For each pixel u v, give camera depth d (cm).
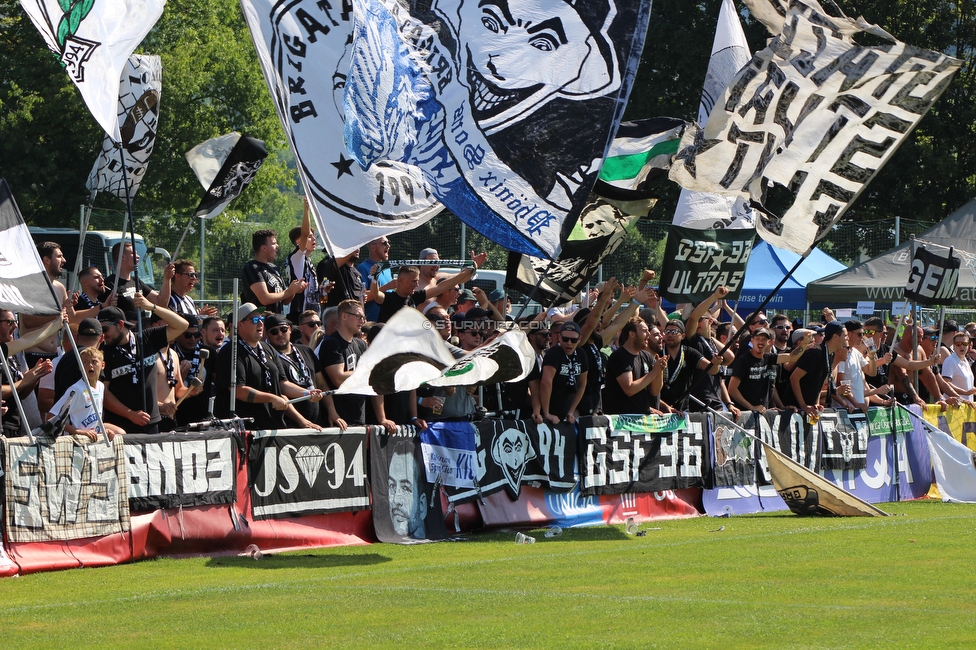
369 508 2241
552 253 2277
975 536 2291
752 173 2494
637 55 2302
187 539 2005
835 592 1614
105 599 1573
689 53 7406
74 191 7281
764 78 2441
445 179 2230
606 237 2612
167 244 4866
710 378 2956
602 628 1354
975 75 7838
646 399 2755
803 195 2516
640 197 2561
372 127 2164
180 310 2523
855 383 3284
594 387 2706
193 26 8031
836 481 3161
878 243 5400
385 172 2248
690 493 2847
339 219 2217
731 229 2928
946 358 3812
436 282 2902
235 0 8569
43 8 2008
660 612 1456
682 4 7556
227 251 4900
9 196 1873
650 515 2730
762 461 2998
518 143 2269
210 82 7656
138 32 2114
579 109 2294
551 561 1948
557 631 1338
